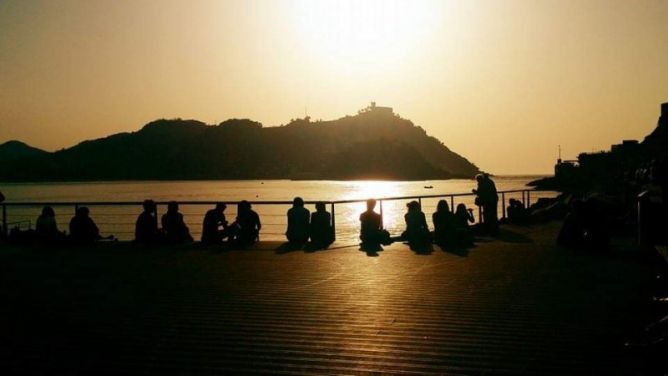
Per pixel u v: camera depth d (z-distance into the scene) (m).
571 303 8.30
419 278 10.65
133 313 8.01
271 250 15.34
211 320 7.57
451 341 6.47
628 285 9.59
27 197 141.50
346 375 5.39
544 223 23.14
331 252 14.80
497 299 8.67
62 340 6.66
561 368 5.52
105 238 18.16
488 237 18.30
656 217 12.39
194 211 69.56
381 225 17.05
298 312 7.99
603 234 13.89
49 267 12.45
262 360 5.87
